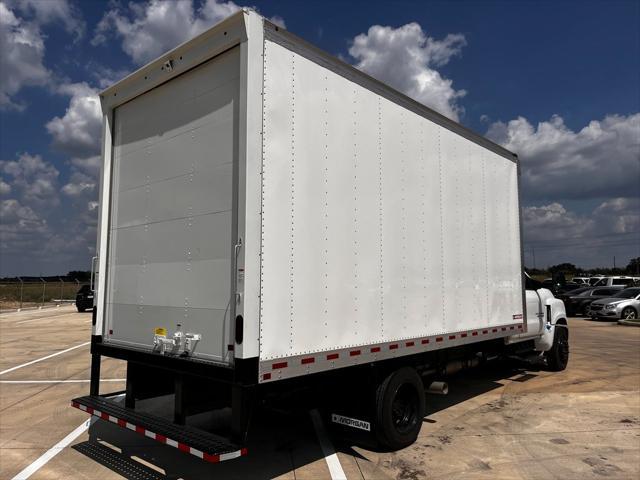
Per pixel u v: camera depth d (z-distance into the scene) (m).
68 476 4.35
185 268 4.17
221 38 3.87
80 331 17.45
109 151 5.18
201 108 4.16
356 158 4.55
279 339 3.67
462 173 6.30
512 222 7.54
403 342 4.99
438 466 4.63
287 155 3.85
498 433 5.66
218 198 3.92
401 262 5.05
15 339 15.07
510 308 7.29
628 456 4.95
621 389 7.98
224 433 4.11
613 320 22.22
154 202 4.59
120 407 4.55
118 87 5.02
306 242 3.96
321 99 4.21
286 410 4.07
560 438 5.50
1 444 5.24
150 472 4.43
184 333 4.11
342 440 5.35
